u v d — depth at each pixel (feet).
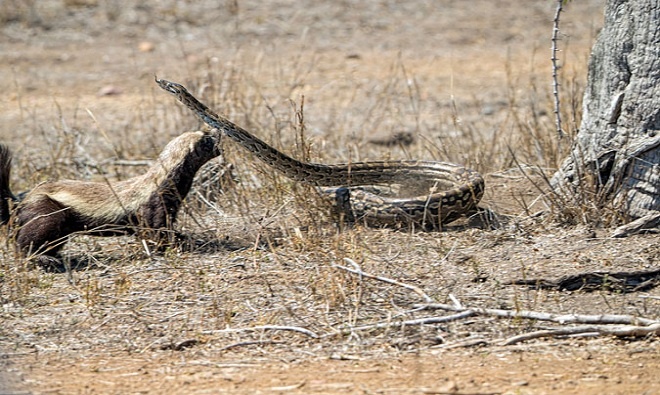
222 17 237.04
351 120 163.02
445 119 159.53
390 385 69.31
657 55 96.58
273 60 209.46
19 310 85.66
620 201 98.43
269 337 78.48
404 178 108.58
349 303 83.20
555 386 68.69
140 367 73.97
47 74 203.21
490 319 79.92
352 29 233.35
